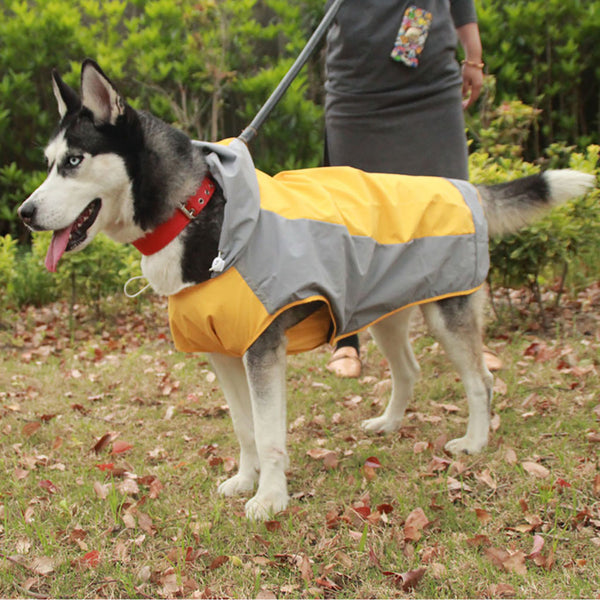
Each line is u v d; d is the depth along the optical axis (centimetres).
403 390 321
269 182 259
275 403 246
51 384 418
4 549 234
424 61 342
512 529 232
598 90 764
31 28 735
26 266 642
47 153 248
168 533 243
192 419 358
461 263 274
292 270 236
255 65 775
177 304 246
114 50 746
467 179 371
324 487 272
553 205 306
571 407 320
